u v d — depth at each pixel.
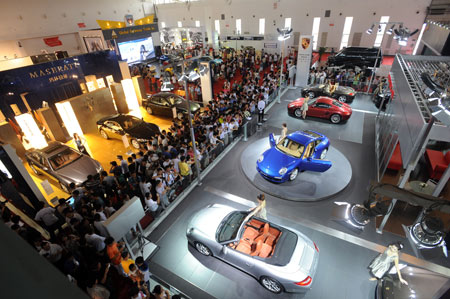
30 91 14.94
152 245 8.13
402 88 10.02
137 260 6.30
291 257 6.62
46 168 11.05
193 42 32.19
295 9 28.81
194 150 9.93
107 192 9.44
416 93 8.39
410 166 7.18
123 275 6.99
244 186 10.51
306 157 10.30
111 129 14.42
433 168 9.41
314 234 8.38
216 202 9.79
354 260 7.54
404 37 16.80
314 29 29.02
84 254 7.61
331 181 10.39
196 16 34.75
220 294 6.82
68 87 16.66
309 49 19.06
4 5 20.80
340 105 14.77
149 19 29.73
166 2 36.12
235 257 6.94
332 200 9.66
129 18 31.91
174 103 16.91
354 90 18.12
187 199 9.98
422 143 6.78
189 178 10.31
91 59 18.02
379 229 8.22
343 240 8.13
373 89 18.73
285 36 15.81
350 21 27.00
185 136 12.77
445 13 22.59
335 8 27.02
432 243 5.87
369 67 20.67
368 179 10.58
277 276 6.37
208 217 7.98
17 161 9.20
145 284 6.14
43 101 15.27
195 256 7.79
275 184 10.32
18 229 7.07
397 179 9.69
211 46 31.00
